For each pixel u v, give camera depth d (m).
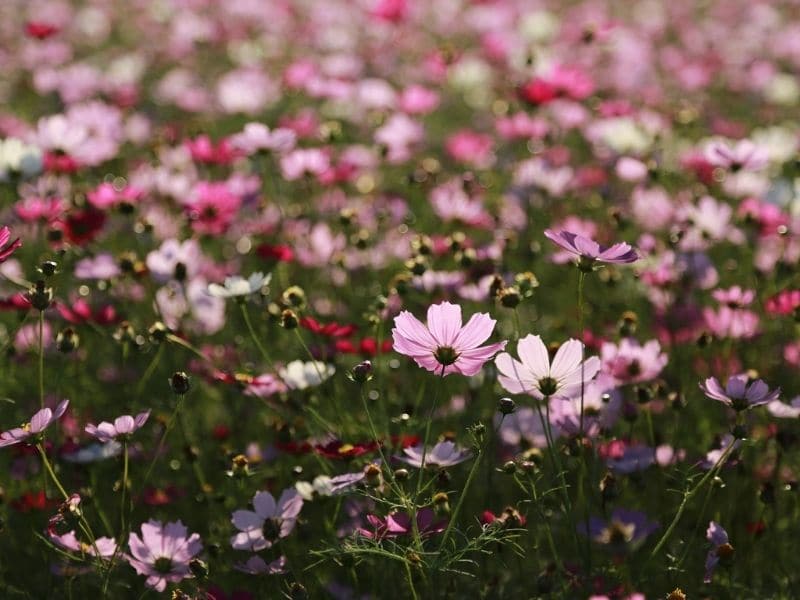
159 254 3.20
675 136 4.43
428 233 3.54
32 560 2.93
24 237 3.44
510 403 2.73
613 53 6.11
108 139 3.88
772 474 3.00
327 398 3.04
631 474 2.89
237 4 7.20
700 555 2.90
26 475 2.98
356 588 2.81
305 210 3.57
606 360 2.95
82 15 7.32
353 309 3.35
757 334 3.18
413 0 7.27
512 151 4.39
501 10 7.04
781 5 8.19
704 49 6.72
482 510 2.95
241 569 2.80
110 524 2.95
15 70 5.79
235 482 2.97
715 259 3.55
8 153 3.25
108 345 3.22
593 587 2.80
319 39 6.71
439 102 5.77
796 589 2.88
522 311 3.39
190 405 3.15
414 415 2.96
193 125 4.61
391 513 2.78
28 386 3.14
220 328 3.26
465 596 2.87
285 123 4.06
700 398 3.12
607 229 3.53
